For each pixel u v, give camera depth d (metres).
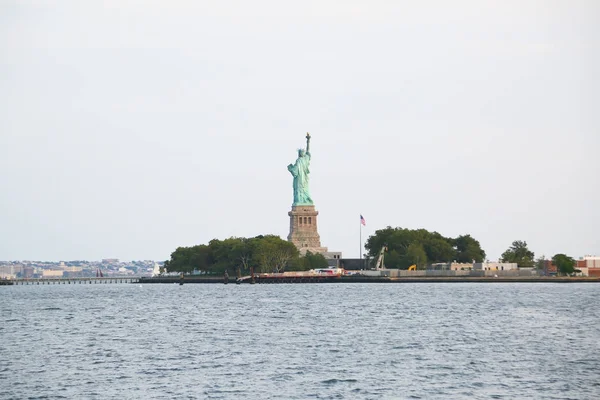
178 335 171.88
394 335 169.00
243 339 163.12
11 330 188.25
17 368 129.12
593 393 109.88
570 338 162.75
